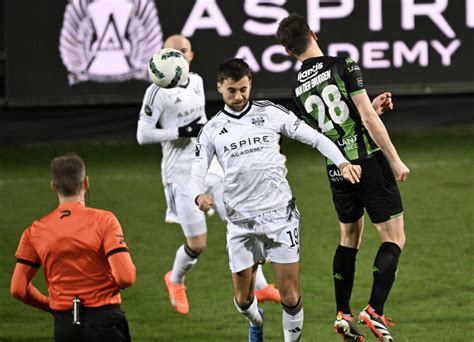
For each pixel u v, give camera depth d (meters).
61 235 14.20
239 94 17.08
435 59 40.75
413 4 40.44
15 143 41.28
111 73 40.56
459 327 20.48
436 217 29.84
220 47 40.25
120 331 14.38
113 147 41.12
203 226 22.28
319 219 30.09
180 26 40.16
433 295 22.77
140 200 33.03
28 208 32.22
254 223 17.38
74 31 40.34
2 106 40.94
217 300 23.20
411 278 24.14
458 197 32.09
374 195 18.31
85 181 14.73
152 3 40.03
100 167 37.97
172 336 20.67
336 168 18.67
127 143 41.50
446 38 40.66
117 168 37.75
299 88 18.88
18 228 29.83
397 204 18.41
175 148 22.28
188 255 22.31
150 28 40.19
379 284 17.88
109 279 14.32
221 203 22.28
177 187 22.20
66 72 40.59
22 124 41.16
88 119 41.19
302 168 36.91
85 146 41.28
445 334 20.08
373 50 40.56
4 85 42.75
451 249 26.58
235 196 17.42
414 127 41.44
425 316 21.30
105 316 14.23
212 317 21.94
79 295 14.23
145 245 28.08
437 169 36.00
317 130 18.92
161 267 26.00
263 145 17.30
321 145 17.22
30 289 14.51
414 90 40.81
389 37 40.56
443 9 40.56
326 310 22.06
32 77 40.62
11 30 40.44
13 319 22.09
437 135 41.53
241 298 17.94
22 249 14.44
